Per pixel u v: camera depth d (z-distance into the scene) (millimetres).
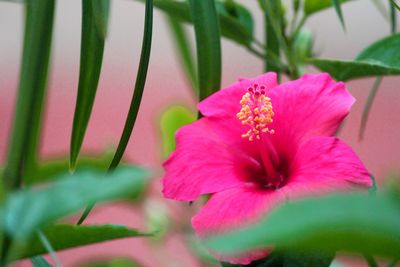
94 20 649
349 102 678
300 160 671
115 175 481
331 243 420
